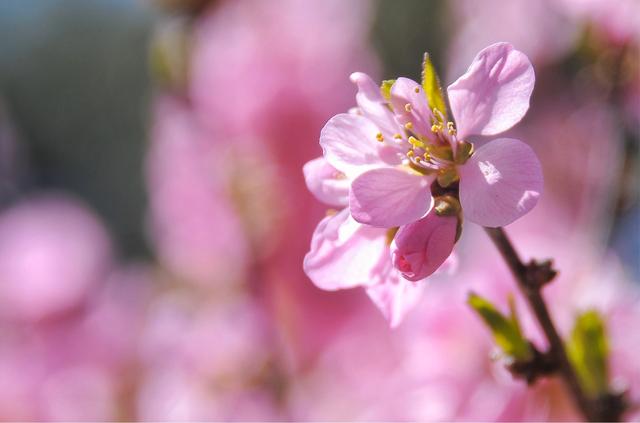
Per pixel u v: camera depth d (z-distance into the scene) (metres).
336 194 0.29
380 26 1.10
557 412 0.37
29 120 1.82
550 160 0.54
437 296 0.40
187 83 0.51
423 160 0.28
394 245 0.28
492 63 0.28
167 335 0.58
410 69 1.10
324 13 0.55
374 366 0.52
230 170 0.53
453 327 0.40
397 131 0.29
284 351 0.53
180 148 0.54
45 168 1.81
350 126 0.29
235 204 0.53
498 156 0.28
